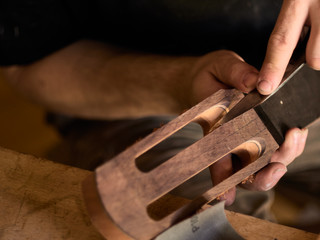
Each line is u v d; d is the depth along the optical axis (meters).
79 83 1.16
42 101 1.25
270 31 1.05
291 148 0.64
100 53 1.20
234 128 0.54
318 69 0.64
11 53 1.15
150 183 0.48
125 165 0.47
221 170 0.64
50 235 0.60
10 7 1.08
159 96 1.04
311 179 1.04
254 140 0.56
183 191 0.80
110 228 0.49
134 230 0.48
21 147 1.73
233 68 0.70
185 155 0.51
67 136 1.28
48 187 0.66
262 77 0.61
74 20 1.18
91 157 1.12
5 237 0.59
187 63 1.00
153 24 1.12
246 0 1.02
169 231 0.49
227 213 0.64
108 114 1.19
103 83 1.12
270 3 1.01
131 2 1.09
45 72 1.19
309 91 0.66
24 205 0.63
